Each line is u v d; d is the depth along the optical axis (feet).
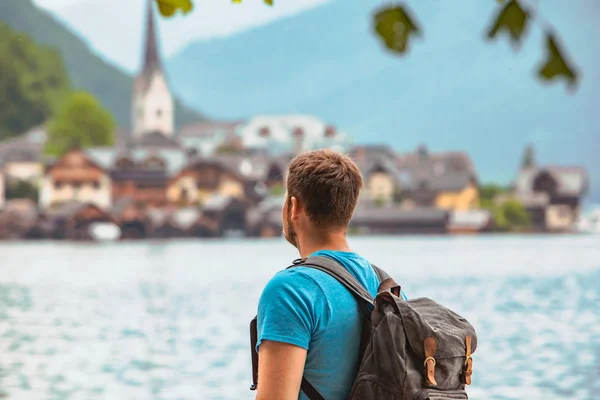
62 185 461.37
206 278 151.94
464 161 598.34
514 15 5.02
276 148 616.80
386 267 182.80
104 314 92.07
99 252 287.07
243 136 627.46
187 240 426.10
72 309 98.58
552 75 4.99
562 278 147.33
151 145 528.22
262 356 8.89
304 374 9.10
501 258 223.51
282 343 8.80
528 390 45.21
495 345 62.64
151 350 62.08
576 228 547.49
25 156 519.19
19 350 62.69
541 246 318.65
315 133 620.90
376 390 8.74
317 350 9.01
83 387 47.52
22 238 416.67
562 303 100.48
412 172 548.72
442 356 8.66
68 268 190.19
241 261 219.82
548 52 5.00
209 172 470.80
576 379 48.24
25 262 218.59
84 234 419.13
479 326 76.43
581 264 193.67
